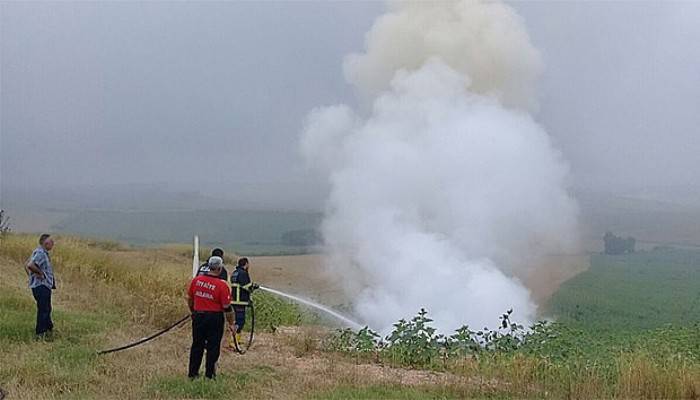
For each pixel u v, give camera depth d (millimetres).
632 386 11242
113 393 10156
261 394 10555
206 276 11133
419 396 10664
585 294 28438
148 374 11172
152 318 15820
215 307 11039
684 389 11156
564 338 14445
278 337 15797
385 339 15578
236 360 13000
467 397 10906
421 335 14336
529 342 14523
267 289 27844
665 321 23875
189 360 11789
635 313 25766
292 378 11773
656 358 12570
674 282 34344
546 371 12195
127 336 14180
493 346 14680
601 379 11812
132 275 20391
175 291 18672
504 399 10852
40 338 13234
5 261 22453
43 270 13398
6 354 11930
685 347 13641
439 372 13102
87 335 13789
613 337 15586
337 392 10781
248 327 17328
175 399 10047
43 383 10453
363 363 13750
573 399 10961
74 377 10750
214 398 10211
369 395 10594
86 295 18312
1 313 14711
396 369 13234
